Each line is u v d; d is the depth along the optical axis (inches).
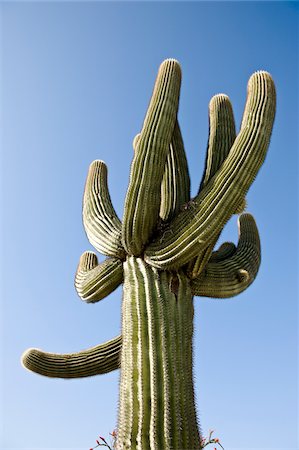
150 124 208.1
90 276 229.0
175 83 216.2
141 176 202.8
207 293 223.0
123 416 184.2
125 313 200.8
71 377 241.3
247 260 237.1
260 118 200.8
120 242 215.8
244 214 258.7
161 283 204.2
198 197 202.2
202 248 198.7
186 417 185.8
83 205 242.7
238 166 197.2
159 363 188.7
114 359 239.0
